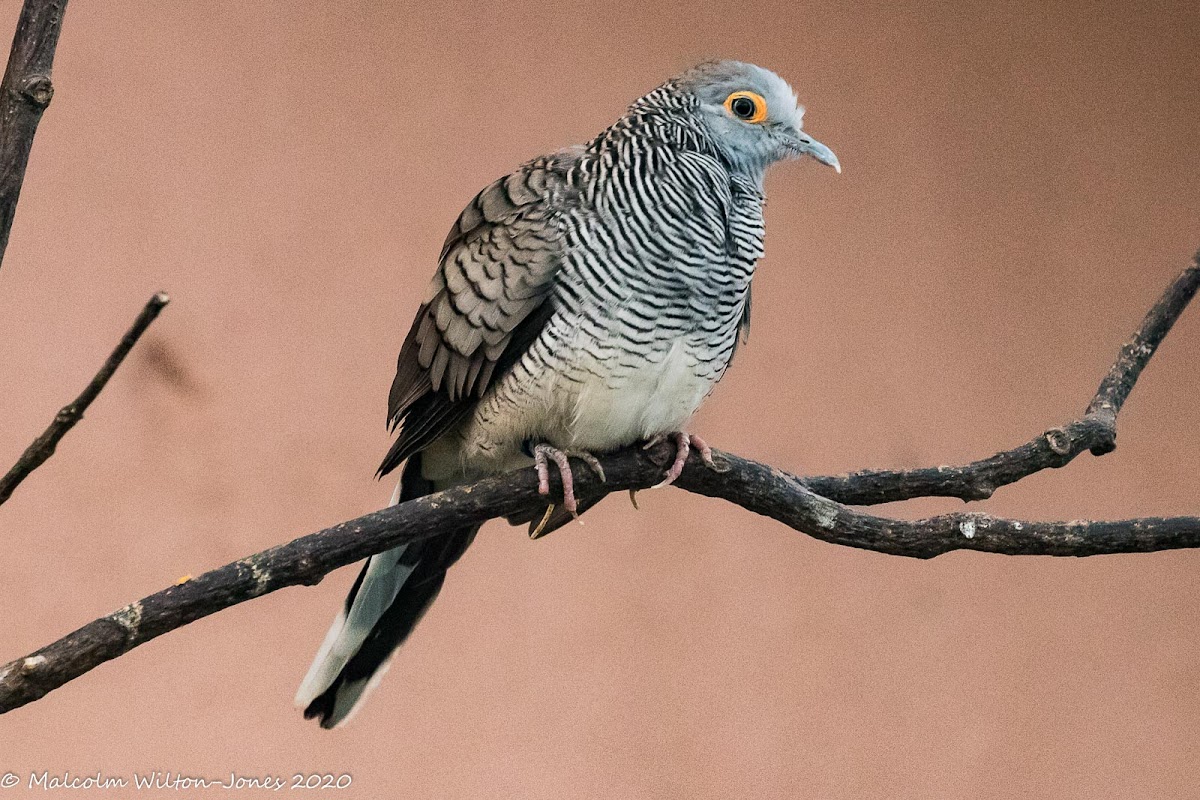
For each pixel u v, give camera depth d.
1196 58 13.38
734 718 11.34
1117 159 13.08
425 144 11.40
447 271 7.12
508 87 11.63
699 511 11.64
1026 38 13.09
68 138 10.60
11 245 10.37
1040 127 13.01
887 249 12.47
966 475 6.62
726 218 7.11
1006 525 6.05
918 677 11.76
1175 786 11.91
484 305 6.91
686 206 6.91
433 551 7.19
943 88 12.84
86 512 10.23
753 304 12.05
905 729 11.63
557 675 11.05
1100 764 11.88
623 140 7.11
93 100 10.69
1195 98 13.33
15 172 4.85
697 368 6.99
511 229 6.93
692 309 6.89
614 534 11.43
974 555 12.11
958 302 12.53
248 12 11.13
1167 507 12.55
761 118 7.54
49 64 4.90
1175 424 12.74
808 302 12.17
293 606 10.70
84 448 10.30
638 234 6.81
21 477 4.56
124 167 10.71
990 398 12.42
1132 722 12.02
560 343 6.83
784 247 12.21
